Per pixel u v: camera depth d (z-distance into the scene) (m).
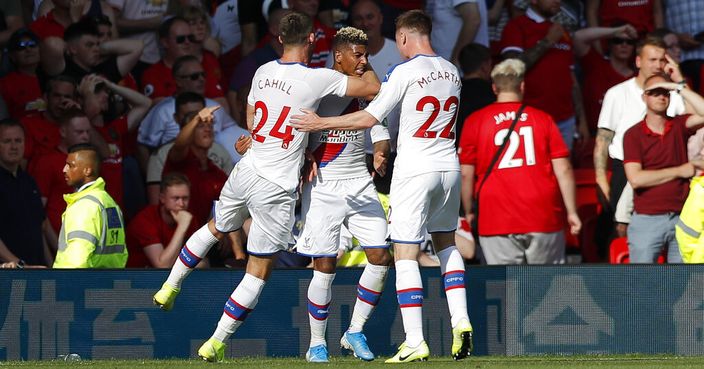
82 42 37.34
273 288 26.69
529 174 32.06
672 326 26.77
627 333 26.86
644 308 26.80
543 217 32.09
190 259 24.56
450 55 40.69
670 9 44.91
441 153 23.53
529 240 32.19
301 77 23.12
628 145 32.84
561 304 26.91
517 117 32.19
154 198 36.28
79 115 34.62
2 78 36.22
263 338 26.64
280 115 23.22
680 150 32.53
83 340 26.23
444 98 23.41
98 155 28.38
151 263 32.72
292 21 23.42
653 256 32.50
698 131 33.47
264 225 23.66
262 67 23.62
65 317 26.19
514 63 32.47
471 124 32.69
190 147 34.72
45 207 34.38
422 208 23.33
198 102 36.00
